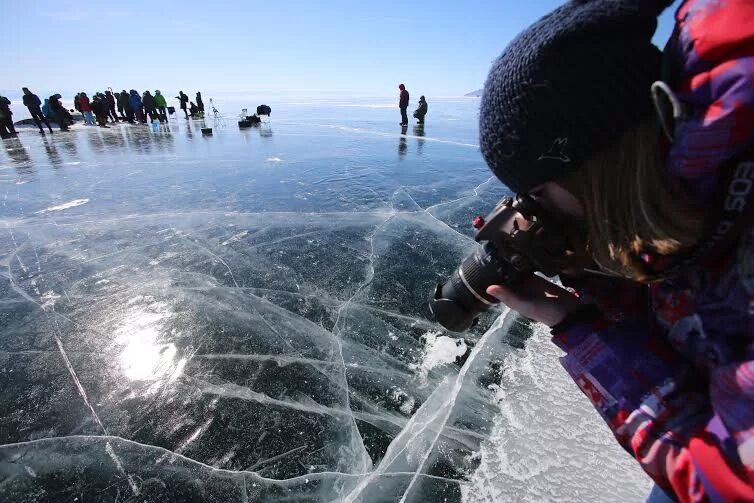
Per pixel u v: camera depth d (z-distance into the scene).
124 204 4.59
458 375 1.95
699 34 0.43
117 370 1.99
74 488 1.43
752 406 0.47
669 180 0.48
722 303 0.51
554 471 1.40
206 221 4.00
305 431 1.66
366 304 2.54
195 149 8.85
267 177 5.93
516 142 0.58
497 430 1.62
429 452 1.54
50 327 2.31
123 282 2.80
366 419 1.72
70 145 9.75
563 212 0.67
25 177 6.04
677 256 0.52
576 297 0.89
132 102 16.23
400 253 3.24
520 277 0.91
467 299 1.04
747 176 0.43
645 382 0.68
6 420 1.71
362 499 1.38
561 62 0.51
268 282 2.80
